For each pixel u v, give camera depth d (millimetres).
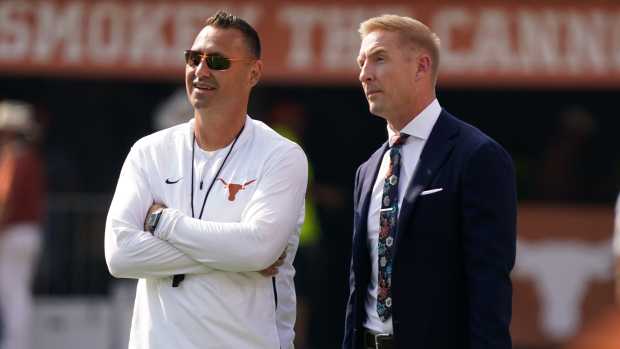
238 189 17297
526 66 38375
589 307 40531
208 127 17531
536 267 40750
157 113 47719
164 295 17016
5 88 47844
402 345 16594
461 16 38375
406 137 17234
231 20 17578
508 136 49062
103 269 40031
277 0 38406
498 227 16281
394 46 17000
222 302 16859
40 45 38906
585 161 46156
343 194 46844
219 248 16719
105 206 40344
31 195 37719
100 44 38812
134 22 38812
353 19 38375
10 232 37375
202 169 17500
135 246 17000
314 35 38375
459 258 16578
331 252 43094
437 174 16672
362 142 47812
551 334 40562
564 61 38375
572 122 45219
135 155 17906
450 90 49156
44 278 39781
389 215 17078
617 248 21797
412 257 16672
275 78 38656
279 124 40406
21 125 37750
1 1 39000
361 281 17516
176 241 16844
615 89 48250
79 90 47781
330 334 41969
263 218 16984
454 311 16562
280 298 17906
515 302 40656
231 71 17406
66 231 40062
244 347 17000
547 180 45094
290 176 17422
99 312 39594
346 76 38312
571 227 40906
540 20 38406
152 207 17391
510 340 16219
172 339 16828
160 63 38750
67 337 39594
